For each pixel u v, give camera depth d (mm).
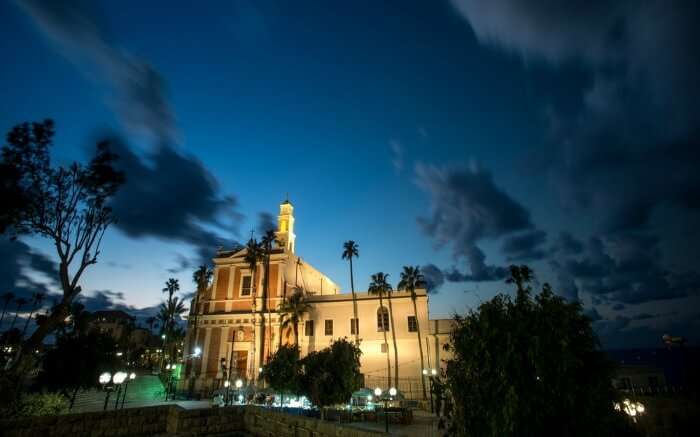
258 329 46625
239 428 16562
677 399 18625
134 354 90375
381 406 31016
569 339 6109
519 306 6797
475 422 6449
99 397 35219
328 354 23266
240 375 44406
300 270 55594
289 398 32406
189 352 49219
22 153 20922
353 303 46750
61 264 21734
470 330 6906
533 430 5906
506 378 6176
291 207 63594
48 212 21594
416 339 43469
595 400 5871
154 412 15883
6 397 15977
